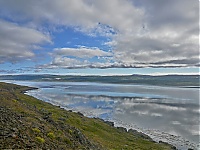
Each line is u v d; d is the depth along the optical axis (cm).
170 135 9212
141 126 10781
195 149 7450
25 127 2591
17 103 4706
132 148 6034
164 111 15888
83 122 8175
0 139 1972
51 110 8856
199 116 13888
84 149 3106
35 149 2064
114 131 8194
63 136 3144
